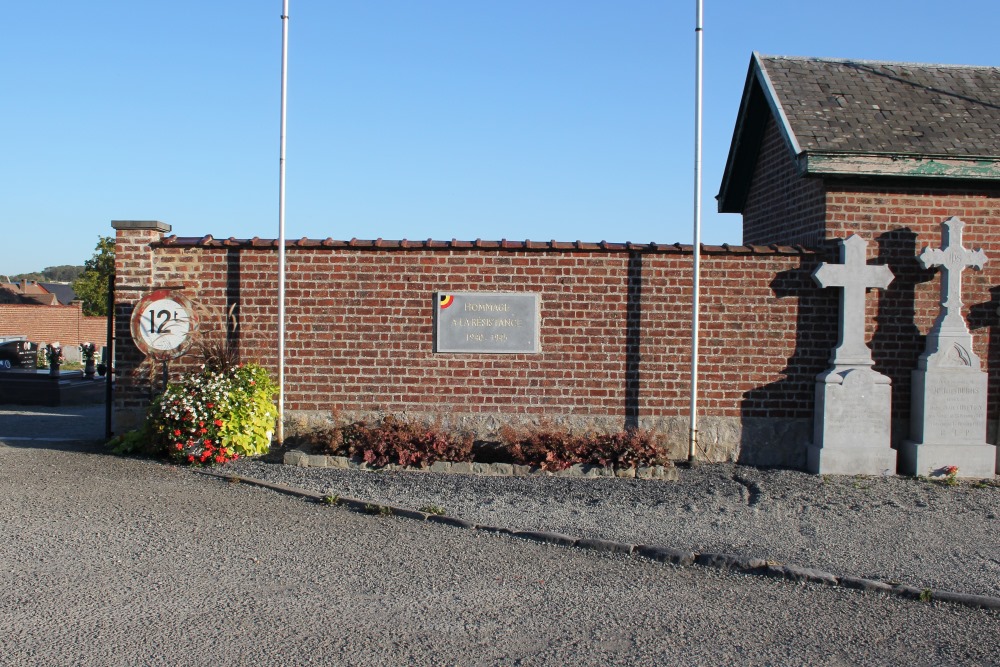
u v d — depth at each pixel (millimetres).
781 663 5461
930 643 5848
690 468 11000
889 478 10844
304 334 11312
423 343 11359
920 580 6969
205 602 6125
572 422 11367
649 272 11383
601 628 5902
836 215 11359
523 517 8484
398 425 10898
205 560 7008
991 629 6125
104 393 22188
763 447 11422
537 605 6281
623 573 7047
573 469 10367
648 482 10156
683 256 11359
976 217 11516
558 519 8438
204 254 11289
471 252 11352
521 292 11344
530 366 11391
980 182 11367
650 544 7672
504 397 11383
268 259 11297
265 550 7305
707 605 6402
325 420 11320
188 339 10875
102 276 55625
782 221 12859
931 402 11047
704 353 11398
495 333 11336
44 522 7887
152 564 6875
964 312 11516
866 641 5848
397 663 5270
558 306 11375
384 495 9148
